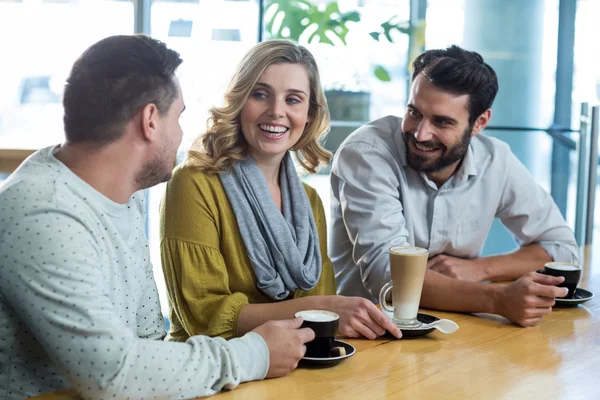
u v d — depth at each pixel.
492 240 3.38
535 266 2.03
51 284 1.08
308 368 1.24
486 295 1.58
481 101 1.91
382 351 1.34
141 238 1.44
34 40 3.26
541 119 3.51
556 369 1.26
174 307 1.69
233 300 1.57
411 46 3.46
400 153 2.04
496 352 1.35
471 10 3.46
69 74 1.21
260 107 1.70
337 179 2.12
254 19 3.31
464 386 1.17
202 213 1.66
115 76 1.18
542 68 3.49
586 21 3.44
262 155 1.76
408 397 1.12
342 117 3.46
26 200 1.12
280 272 1.74
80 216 1.15
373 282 1.87
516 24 3.47
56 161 1.21
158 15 3.26
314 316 1.30
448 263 1.94
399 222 1.95
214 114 1.71
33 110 3.31
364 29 3.42
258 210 1.71
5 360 1.20
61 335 1.08
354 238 1.98
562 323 1.55
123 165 1.23
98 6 3.25
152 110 1.21
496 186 2.10
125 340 1.10
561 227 2.15
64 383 1.25
